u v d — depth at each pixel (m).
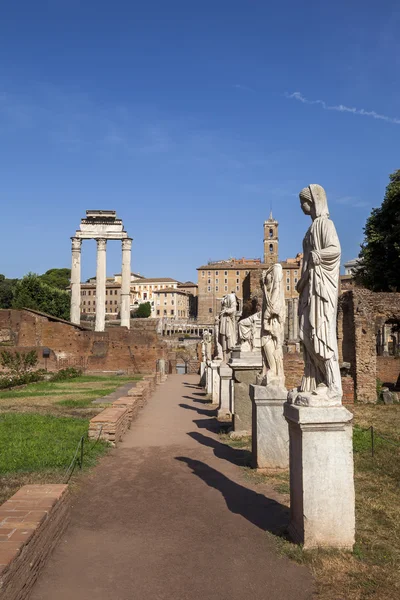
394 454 10.77
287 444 9.71
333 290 5.81
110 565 5.51
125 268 65.44
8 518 5.37
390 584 4.89
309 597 4.72
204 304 139.00
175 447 12.52
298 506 5.80
